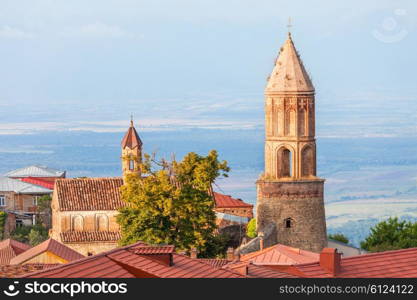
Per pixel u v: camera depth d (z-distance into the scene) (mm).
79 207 187375
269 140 172500
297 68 171875
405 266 102875
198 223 164000
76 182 191250
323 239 172750
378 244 183750
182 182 166250
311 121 171875
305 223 171500
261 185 172250
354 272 100625
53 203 196000
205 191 166125
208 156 167875
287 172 173750
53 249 137500
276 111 171750
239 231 187625
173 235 163625
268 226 170875
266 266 105750
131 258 89625
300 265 101688
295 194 171250
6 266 106438
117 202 188500
